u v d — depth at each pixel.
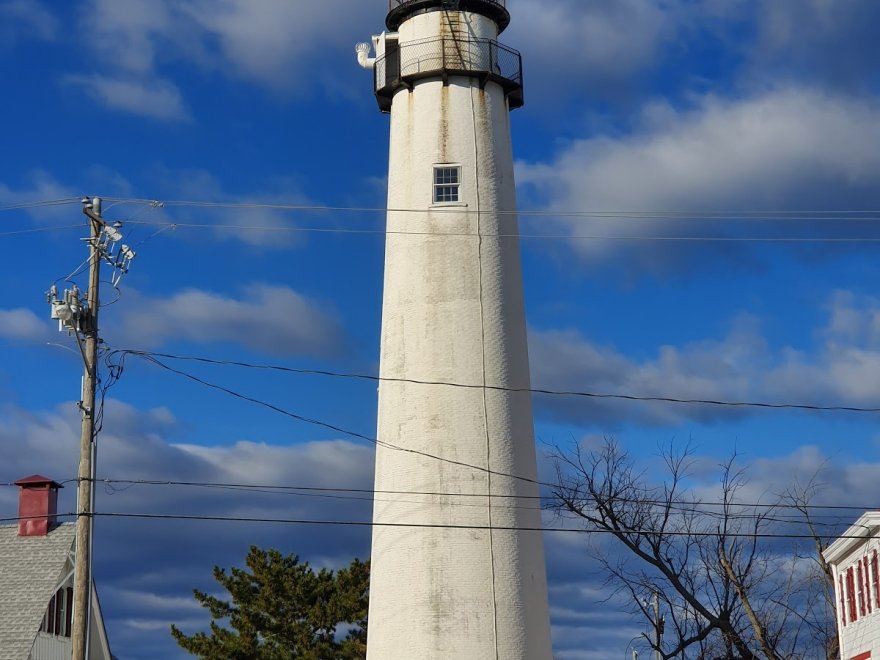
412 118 33.50
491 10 34.28
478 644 30.39
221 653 39.34
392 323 32.72
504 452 31.58
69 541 37.50
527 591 31.02
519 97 34.59
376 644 31.19
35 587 36.31
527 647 30.66
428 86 33.44
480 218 32.69
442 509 31.12
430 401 31.72
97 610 38.22
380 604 31.33
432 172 32.91
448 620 30.50
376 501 32.12
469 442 31.44
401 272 32.81
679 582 38.06
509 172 33.62
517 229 33.50
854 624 33.88
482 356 31.95
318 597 41.59
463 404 31.64
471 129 33.16
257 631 40.59
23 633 35.09
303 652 39.81
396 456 31.78
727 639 37.56
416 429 31.66
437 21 33.56
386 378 32.59
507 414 31.86
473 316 32.12
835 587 35.88
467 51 33.41
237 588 41.41
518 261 33.31
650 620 38.34
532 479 32.00
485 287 32.34
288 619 41.09
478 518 31.08
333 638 41.44
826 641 38.81
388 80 34.19
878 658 31.67
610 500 37.44
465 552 30.88
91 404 25.03
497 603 30.64
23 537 37.84
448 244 32.50
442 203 32.72
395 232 33.25
